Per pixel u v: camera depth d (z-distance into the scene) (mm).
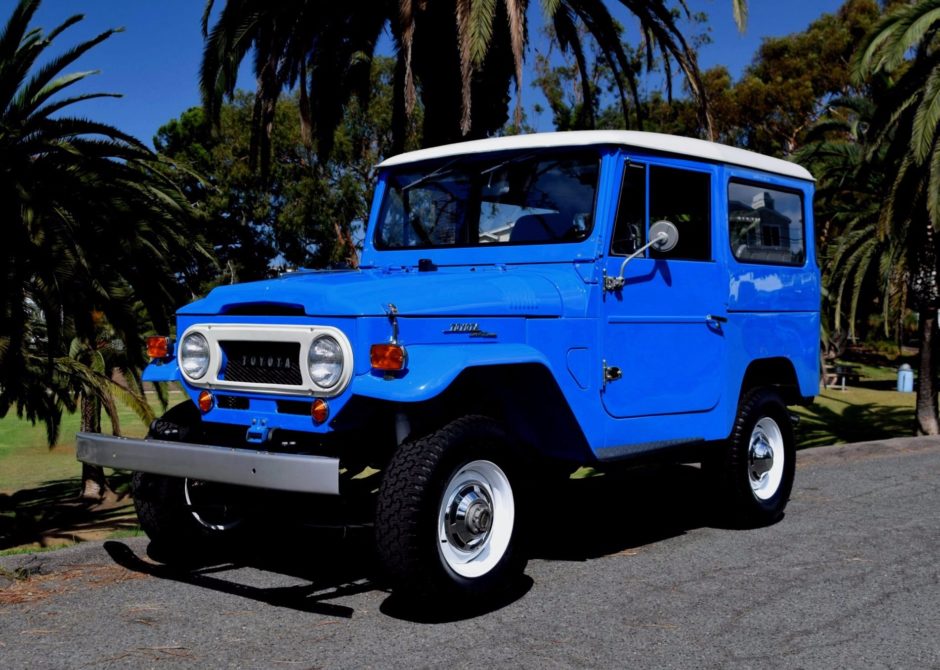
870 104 21844
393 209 5918
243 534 5398
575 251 5133
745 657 3754
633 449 5219
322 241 41625
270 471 3947
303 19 13734
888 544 5785
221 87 13719
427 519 4043
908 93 16672
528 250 5293
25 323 10828
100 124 11016
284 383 4348
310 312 4242
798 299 6766
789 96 42688
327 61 14672
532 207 5359
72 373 12461
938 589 4758
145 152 11414
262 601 4508
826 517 6691
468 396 4711
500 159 5527
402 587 4074
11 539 11633
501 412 4828
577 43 14695
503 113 13938
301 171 39688
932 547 5699
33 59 11289
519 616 4285
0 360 10562
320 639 3953
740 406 6215
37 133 10812
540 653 3785
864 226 26094
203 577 4930
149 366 4934
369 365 4133
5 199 10312
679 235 5664
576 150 5277
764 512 6305
